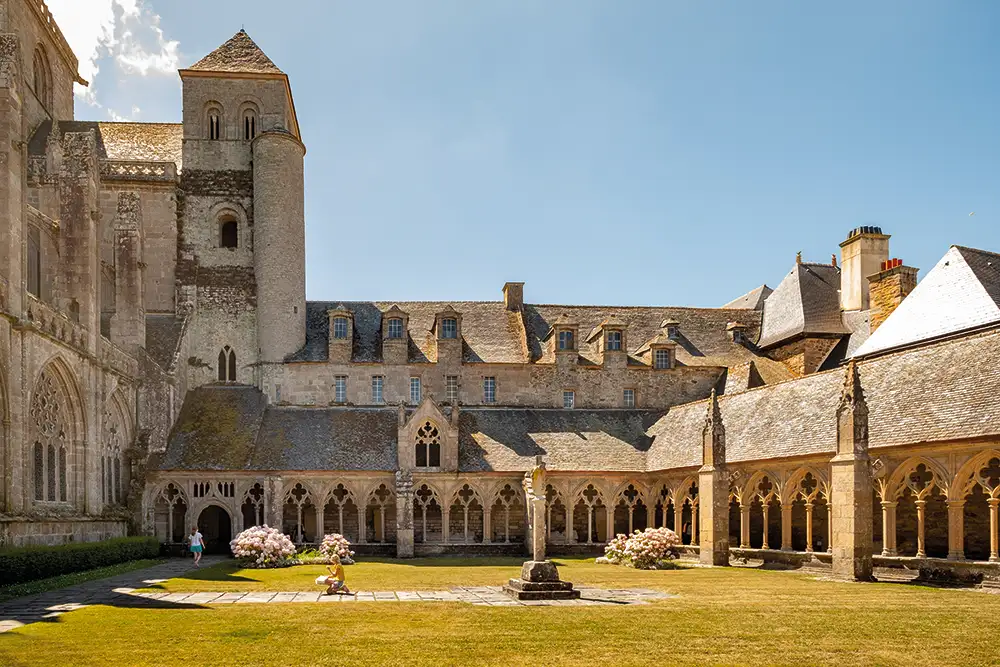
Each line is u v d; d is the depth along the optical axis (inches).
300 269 2041.1
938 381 1182.3
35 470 1215.6
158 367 1728.6
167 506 1734.7
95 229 1454.2
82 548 1184.8
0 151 1112.2
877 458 1155.9
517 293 2220.7
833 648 571.2
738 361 2139.5
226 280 2053.4
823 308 2092.8
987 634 632.4
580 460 1786.4
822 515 1553.9
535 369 2044.8
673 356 2082.9
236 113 2121.1
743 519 1461.6
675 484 1665.8
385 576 1136.8
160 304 2011.6
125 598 840.9
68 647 551.5
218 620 676.7
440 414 1777.8
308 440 1801.2
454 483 1753.2
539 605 787.4
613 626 652.1
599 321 2250.2
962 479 1056.2
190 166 2092.8
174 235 2037.4
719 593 913.5
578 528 1884.8
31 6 1985.7
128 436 1653.5
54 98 2160.4
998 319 1359.5
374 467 1736.0
